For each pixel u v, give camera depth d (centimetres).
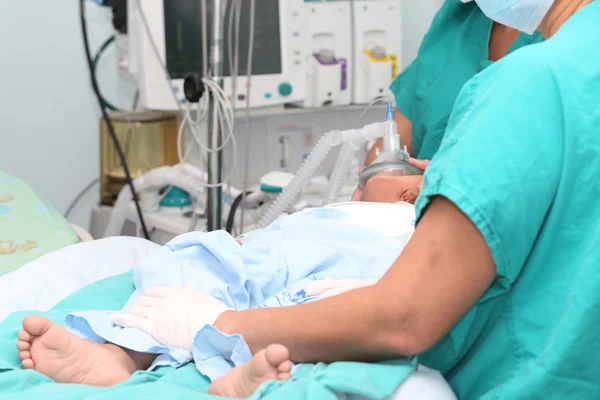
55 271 123
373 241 118
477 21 167
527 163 78
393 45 227
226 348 89
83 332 100
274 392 76
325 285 103
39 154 243
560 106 80
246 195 188
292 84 213
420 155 173
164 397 78
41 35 236
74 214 252
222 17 152
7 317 103
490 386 87
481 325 89
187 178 187
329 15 217
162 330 96
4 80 234
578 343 80
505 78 82
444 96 167
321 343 82
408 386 83
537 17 94
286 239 119
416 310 76
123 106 252
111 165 225
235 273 109
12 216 162
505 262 78
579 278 81
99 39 244
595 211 81
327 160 224
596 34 85
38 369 89
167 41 193
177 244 118
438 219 77
